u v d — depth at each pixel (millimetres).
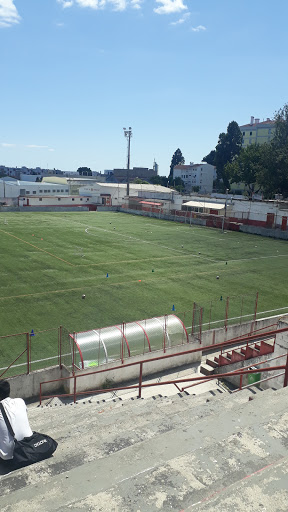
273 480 2775
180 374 17422
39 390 15367
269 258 42781
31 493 2689
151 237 54469
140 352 17016
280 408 3955
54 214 80562
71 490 2721
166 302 27047
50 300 26547
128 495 2631
